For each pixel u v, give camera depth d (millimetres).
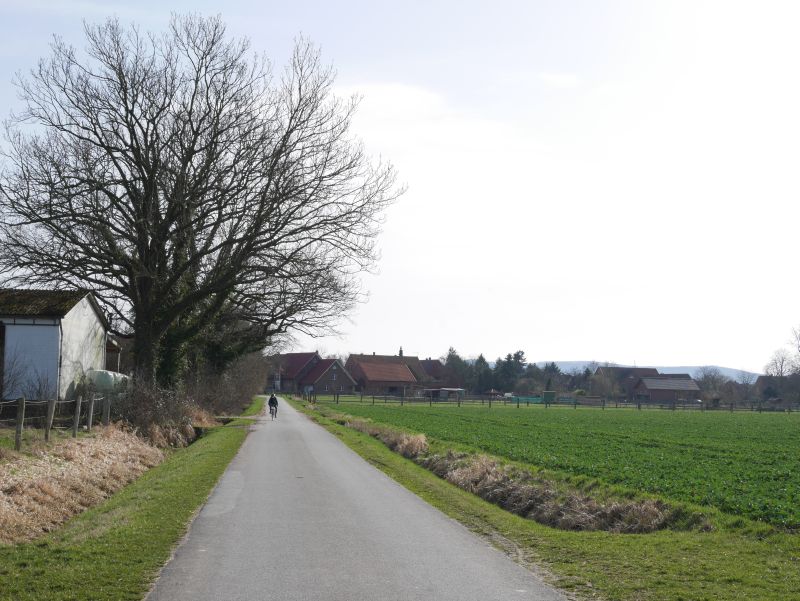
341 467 22656
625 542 12289
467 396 124500
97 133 34281
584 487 19297
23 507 14625
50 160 32500
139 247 34469
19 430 19047
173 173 33719
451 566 10289
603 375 141375
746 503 16703
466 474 22750
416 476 21391
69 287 34656
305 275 36219
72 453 20500
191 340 43062
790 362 147875
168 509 14367
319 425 44250
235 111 34844
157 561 10258
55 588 8789
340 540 11961
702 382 153250
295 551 11062
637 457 29484
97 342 39969
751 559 10984
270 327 43562
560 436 40969
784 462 29016
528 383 148250
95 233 32750
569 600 8609
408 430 42906
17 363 31672
